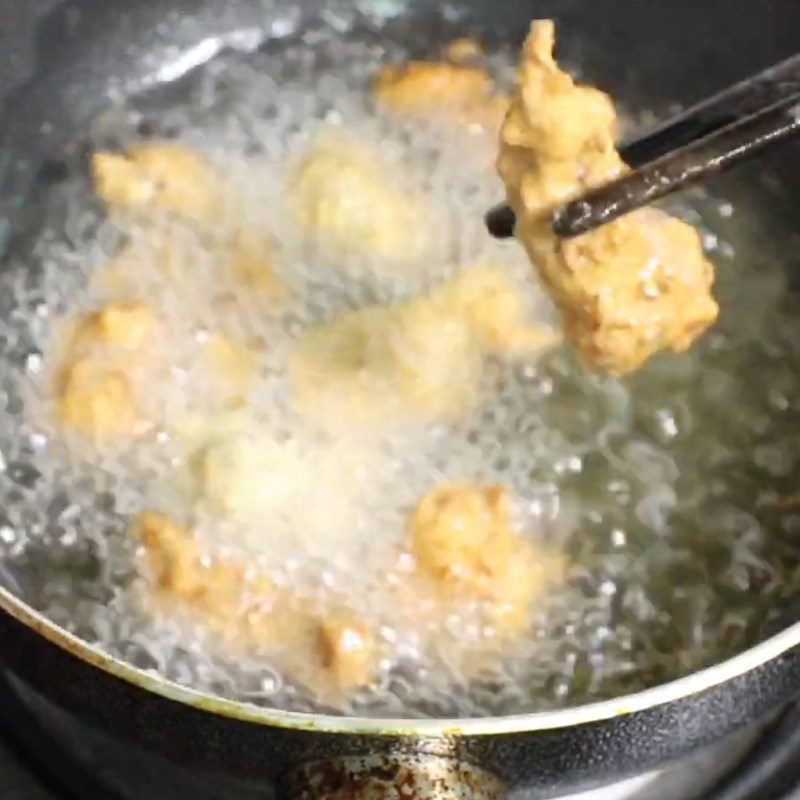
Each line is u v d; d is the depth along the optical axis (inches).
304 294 32.3
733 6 33.8
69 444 31.2
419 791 27.0
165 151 33.4
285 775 27.6
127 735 28.1
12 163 33.9
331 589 30.0
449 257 32.6
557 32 35.2
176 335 31.9
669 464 31.4
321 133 34.2
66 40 34.2
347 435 31.2
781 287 32.8
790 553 30.8
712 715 27.8
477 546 29.8
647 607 30.3
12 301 32.6
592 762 27.8
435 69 34.2
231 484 30.5
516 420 31.5
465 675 29.6
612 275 28.0
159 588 30.0
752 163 33.5
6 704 30.5
